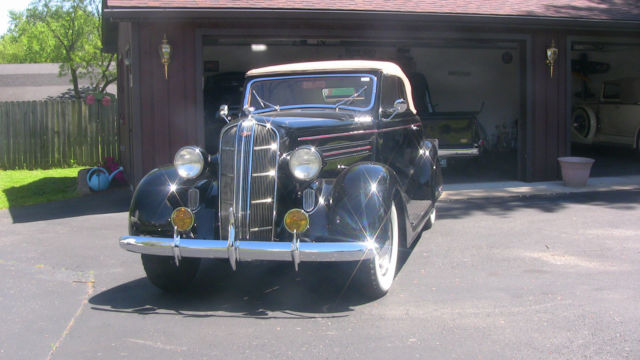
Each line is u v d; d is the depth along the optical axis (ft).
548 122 36.42
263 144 14.67
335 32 32.58
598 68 56.85
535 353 11.77
